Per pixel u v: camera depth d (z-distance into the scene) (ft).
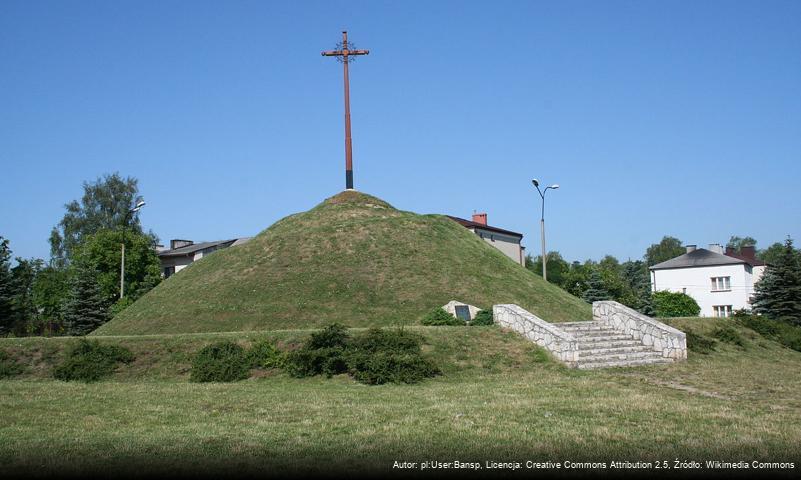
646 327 77.10
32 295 192.75
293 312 95.45
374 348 63.10
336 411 44.32
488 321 80.02
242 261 115.14
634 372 64.64
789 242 156.15
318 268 107.96
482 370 63.46
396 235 120.26
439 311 85.40
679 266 231.09
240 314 96.37
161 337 69.46
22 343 68.28
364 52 137.28
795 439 36.09
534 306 102.47
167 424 40.65
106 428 39.52
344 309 95.76
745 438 36.19
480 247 125.59
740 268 220.64
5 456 32.91
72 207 238.07
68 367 62.69
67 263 232.53
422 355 63.77
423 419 41.37
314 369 61.46
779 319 148.36
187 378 62.54
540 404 46.39
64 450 34.01
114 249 203.62
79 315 142.51
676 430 38.22
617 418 41.55
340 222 127.44
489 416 42.19
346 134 143.64
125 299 146.72
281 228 132.05
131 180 245.04
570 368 64.69
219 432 38.09
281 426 39.70
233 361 63.46
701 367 69.62
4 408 45.83
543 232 132.67
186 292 107.45
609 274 197.16
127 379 62.39
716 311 224.74
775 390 55.11
